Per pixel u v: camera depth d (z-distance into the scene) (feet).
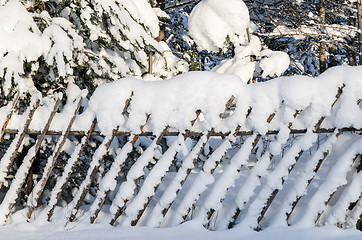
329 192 10.29
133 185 10.64
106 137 10.75
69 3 15.28
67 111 11.16
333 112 10.44
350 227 10.40
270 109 10.32
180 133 10.50
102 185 10.75
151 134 10.93
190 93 10.46
